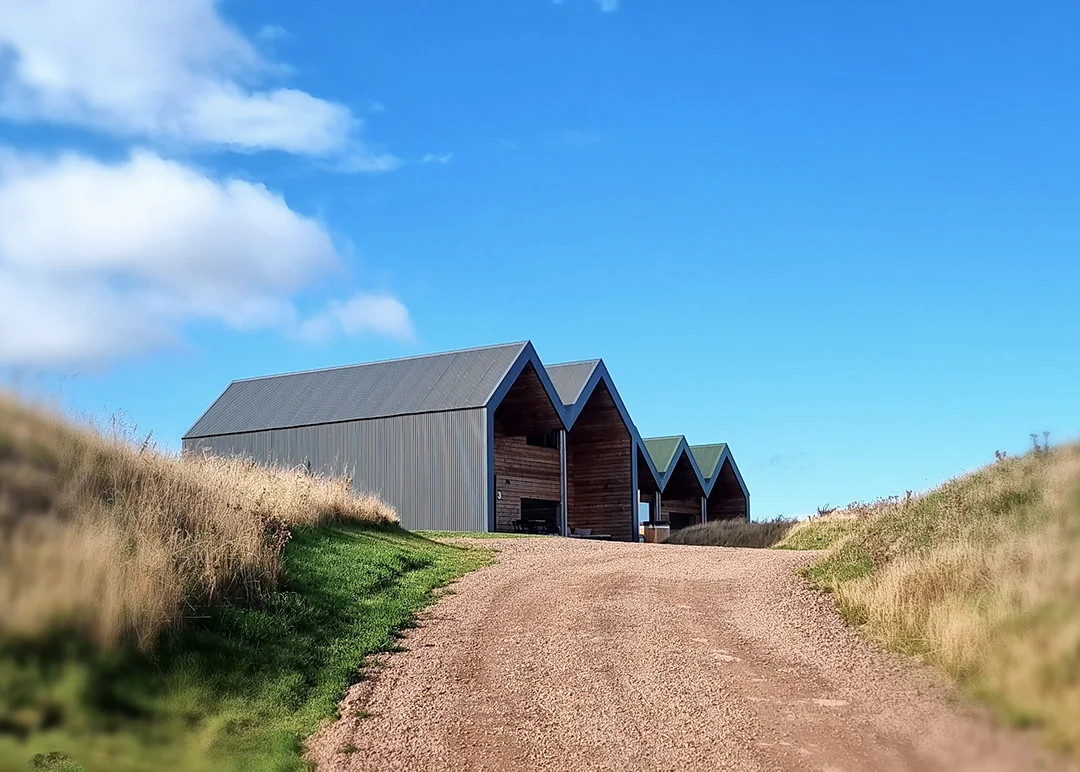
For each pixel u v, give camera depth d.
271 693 8.54
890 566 11.80
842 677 8.80
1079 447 12.80
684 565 16.34
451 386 29.23
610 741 7.43
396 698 8.76
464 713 8.27
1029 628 8.22
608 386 34.53
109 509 10.39
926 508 14.28
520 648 10.37
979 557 10.35
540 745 7.43
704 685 8.77
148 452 13.03
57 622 7.91
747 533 31.52
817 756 6.87
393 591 13.21
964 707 7.56
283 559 12.70
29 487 10.00
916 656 9.07
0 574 8.19
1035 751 6.61
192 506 11.89
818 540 24.72
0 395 11.46
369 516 19.44
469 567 16.41
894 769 6.50
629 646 10.27
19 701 7.12
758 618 11.45
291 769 7.04
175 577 9.50
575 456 36.16
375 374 31.92
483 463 27.47
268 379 34.53
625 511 34.91
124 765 6.66
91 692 7.48
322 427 30.28
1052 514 10.99
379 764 7.17
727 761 6.89
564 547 20.22
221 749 7.25
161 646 8.59
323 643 10.27
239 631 9.62
